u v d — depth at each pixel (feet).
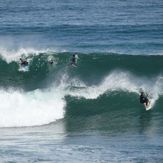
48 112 459.73
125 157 345.31
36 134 414.62
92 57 545.85
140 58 552.82
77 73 529.04
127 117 467.52
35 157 345.51
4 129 432.66
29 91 481.46
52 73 528.22
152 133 415.23
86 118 464.24
